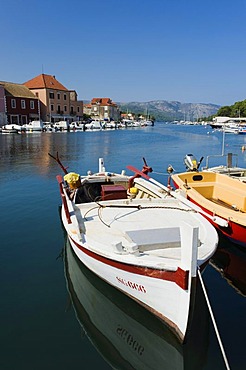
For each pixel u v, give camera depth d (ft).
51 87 226.99
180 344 14.08
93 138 151.43
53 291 18.03
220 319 15.94
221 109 376.27
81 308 16.63
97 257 16.07
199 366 13.19
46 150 96.73
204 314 16.34
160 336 15.02
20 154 85.61
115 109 373.61
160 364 13.37
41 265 21.01
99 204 21.52
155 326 15.30
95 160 76.64
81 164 69.51
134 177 29.01
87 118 291.79
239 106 333.21
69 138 148.15
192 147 112.88
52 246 23.95
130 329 15.40
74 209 20.83
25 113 205.98
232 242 24.03
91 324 15.42
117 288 16.56
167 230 16.98
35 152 90.68
